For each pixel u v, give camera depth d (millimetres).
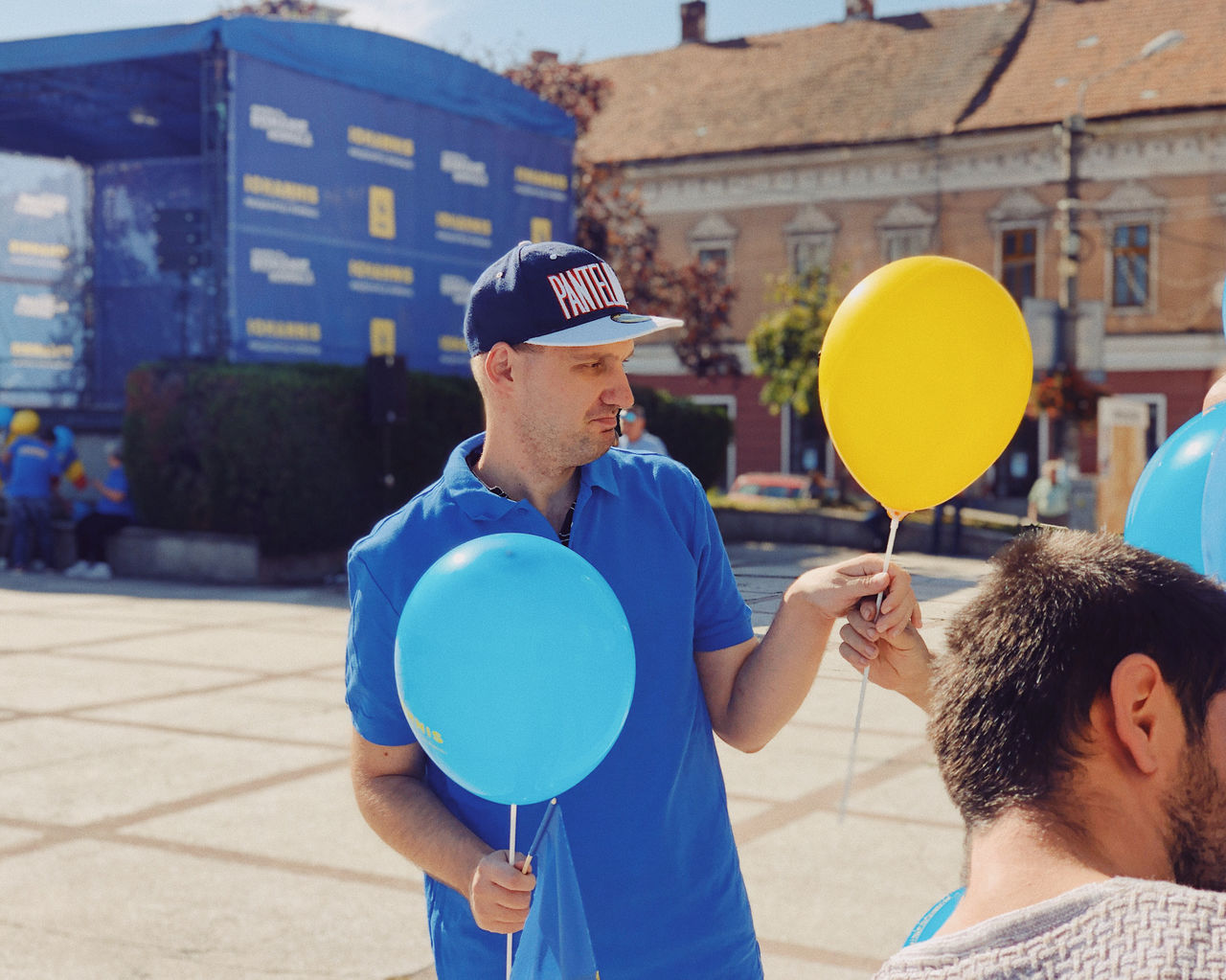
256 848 4488
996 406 1617
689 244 31484
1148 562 1115
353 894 4051
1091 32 29844
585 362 1742
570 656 1462
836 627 1928
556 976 1609
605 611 1521
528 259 1745
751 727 1803
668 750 1762
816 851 4402
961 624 1166
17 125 17594
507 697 1449
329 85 14594
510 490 1826
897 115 29984
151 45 13711
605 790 1729
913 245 29547
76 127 17703
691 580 1824
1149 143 27438
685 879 1768
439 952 1806
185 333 18281
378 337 15328
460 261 16375
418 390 14297
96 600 11680
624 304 1779
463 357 16500
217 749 5930
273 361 14039
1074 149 18625
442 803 1772
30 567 14258
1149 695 1057
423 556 1763
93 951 3602
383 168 15266
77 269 18734
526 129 17266
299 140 14258
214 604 11383
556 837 1670
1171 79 27703
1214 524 1767
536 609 1462
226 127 13516
